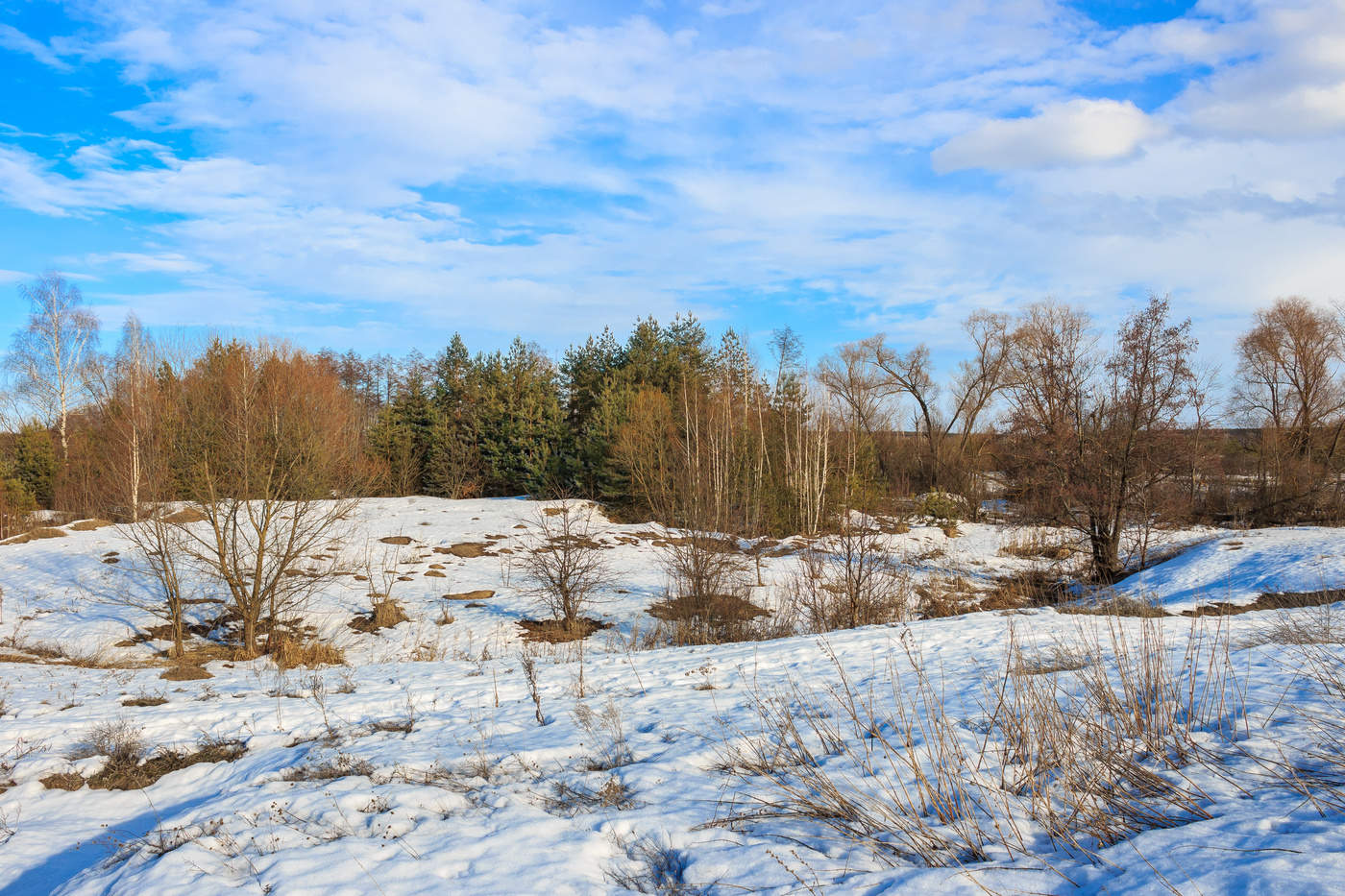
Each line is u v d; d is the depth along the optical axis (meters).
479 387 45.03
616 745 7.29
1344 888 2.91
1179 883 3.23
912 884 3.61
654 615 20.78
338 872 4.34
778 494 34.34
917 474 55.41
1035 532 30.94
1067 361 26.72
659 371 42.66
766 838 4.59
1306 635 9.06
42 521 33.09
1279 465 33.84
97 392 18.59
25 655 15.70
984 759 5.63
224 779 7.37
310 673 13.35
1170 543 27.44
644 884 4.16
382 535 28.84
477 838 4.89
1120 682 7.20
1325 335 35.91
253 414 17.80
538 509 34.50
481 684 11.33
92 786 7.54
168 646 17.22
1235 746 5.03
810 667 10.79
